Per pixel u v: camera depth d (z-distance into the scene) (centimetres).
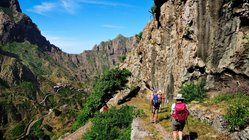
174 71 2719
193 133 1617
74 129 3941
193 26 2283
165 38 3095
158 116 2092
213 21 2061
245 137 1440
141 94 3778
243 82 1923
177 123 1386
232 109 1563
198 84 2217
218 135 1554
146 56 3712
